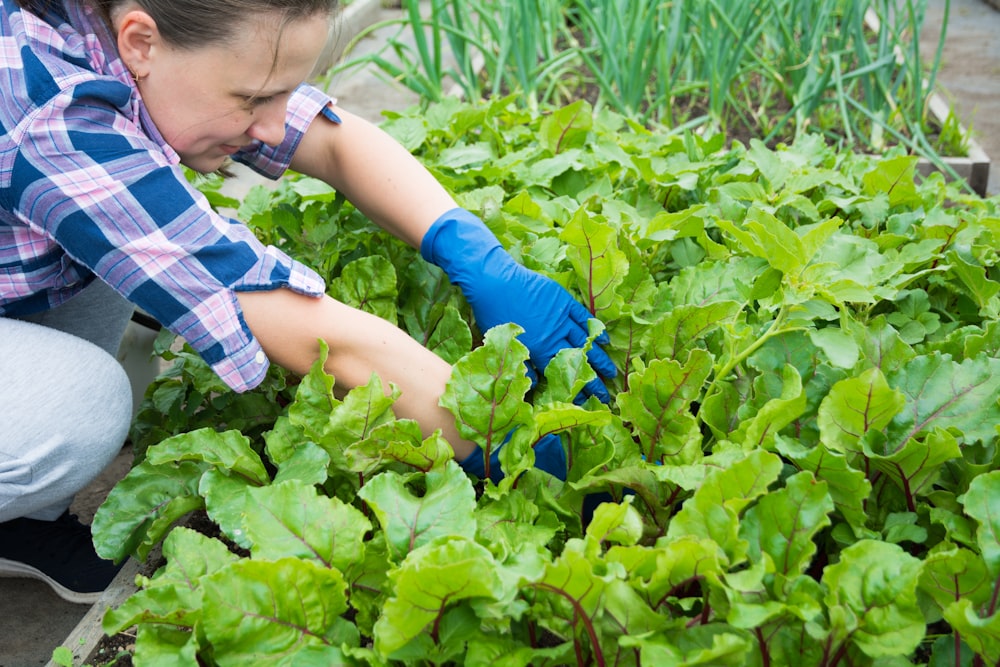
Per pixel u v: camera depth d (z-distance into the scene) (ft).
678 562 3.35
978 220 5.85
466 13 10.66
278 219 6.12
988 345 4.69
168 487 4.52
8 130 3.87
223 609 3.43
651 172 6.71
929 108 11.52
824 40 11.78
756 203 6.15
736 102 11.32
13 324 4.77
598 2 10.92
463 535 3.67
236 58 3.83
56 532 5.54
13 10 3.99
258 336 4.24
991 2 19.15
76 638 4.51
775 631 3.45
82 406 4.74
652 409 4.37
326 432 4.21
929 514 4.08
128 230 3.96
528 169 6.80
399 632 3.25
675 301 5.18
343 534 3.73
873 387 3.86
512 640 3.61
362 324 4.35
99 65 4.04
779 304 4.72
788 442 3.97
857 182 7.20
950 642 3.53
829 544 4.15
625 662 3.43
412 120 7.34
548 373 4.55
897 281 5.28
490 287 5.01
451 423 4.48
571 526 4.34
